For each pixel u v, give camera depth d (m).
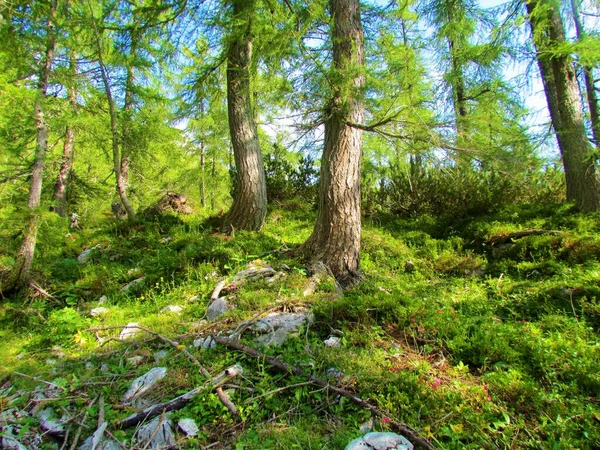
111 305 5.24
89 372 3.38
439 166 5.18
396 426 2.43
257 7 6.32
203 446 2.40
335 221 5.30
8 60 6.15
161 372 3.12
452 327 3.63
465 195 7.95
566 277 4.62
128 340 3.83
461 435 2.35
